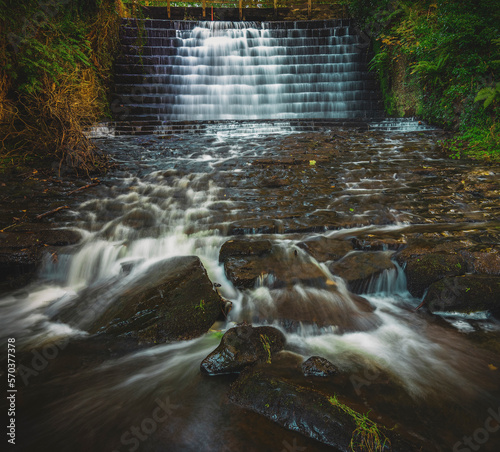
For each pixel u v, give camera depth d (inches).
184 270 155.4
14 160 279.7
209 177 275.0
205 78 531.8
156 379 111.4
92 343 129.0
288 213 217.2
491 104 340.2
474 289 144.4
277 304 147.0
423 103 432.5
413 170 282.4
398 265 165.6
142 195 245.8
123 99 489.7
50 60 306.5
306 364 110.7
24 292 168.9
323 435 87.1
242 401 99.1
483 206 220.4
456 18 354.6
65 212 219.8
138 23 554.3
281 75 548.1
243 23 614.5
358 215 212.5
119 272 176.7
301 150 334.3
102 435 90.9
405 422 92.5
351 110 527.8
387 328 137.6
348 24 609.6
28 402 102.2
